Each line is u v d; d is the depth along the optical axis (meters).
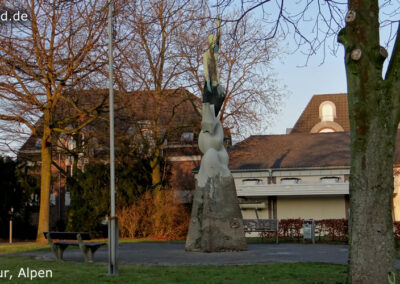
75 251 17.81
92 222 29.03
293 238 24.00
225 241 16.45
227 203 16.72
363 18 8.35
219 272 10.72
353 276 8.21
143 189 29.64
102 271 11.00
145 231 27.98
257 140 35.91
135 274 10.46
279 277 9.94
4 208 30.75
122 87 26.55
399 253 15.90
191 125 30.89
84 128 31.92
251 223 21.98
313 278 9.77
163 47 28.23
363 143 8.30
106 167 29.91
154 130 29.67
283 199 34.84
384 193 8.22
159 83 29.16
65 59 23.78
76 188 30.31
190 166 39.31
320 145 37.97
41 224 25.39
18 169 32.34
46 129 25.58
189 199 37.31
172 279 9.66
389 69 8.51
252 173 36.12
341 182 33.09
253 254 15.54
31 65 23.94
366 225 8.19
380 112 8.29
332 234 22.59
